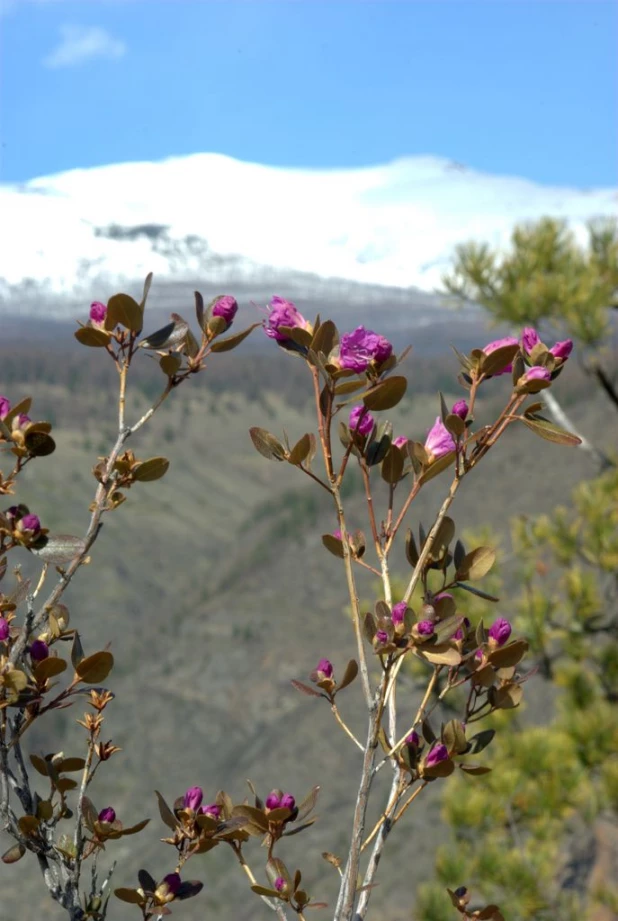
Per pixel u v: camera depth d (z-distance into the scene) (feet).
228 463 302.86
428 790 82.33
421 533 4.62
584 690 20.38
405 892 72.23
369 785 4.28
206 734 152.66
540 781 18.69
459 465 4.51
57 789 4.40
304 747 124.57
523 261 21.11
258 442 4.59
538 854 18.03
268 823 4.62
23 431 4.39
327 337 4.58
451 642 4.40
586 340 20.40
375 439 4.59
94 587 214.07
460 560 4.63
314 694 4.69
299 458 4.57
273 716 154.40
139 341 4.47
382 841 4.32
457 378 4.62
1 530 4.35
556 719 20.90
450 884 18.12
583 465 149.48
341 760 118.21
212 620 193.06
